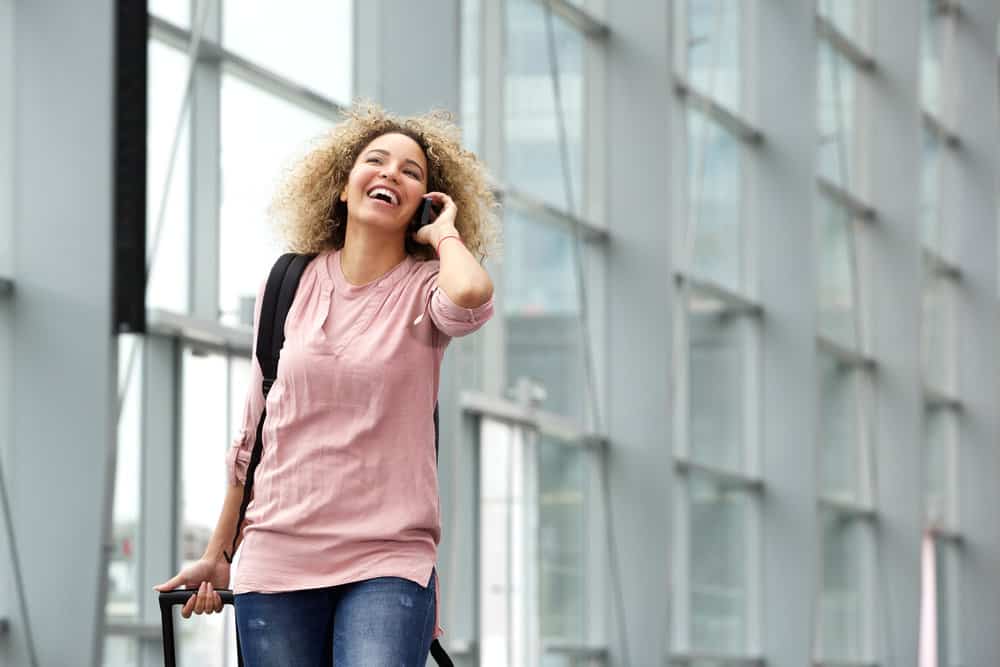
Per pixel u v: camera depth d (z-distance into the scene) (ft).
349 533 14.21
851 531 104.99
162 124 46.75
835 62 103.81
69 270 39.47
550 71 68.90
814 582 87.20
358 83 53.98
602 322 72.13
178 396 47.37
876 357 107.34
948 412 130.21
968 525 129.90
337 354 14.38
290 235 15.56
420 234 14.96
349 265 14.82
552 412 68.13
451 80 51.93
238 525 15.08
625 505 71.56
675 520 78.95
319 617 14.38
